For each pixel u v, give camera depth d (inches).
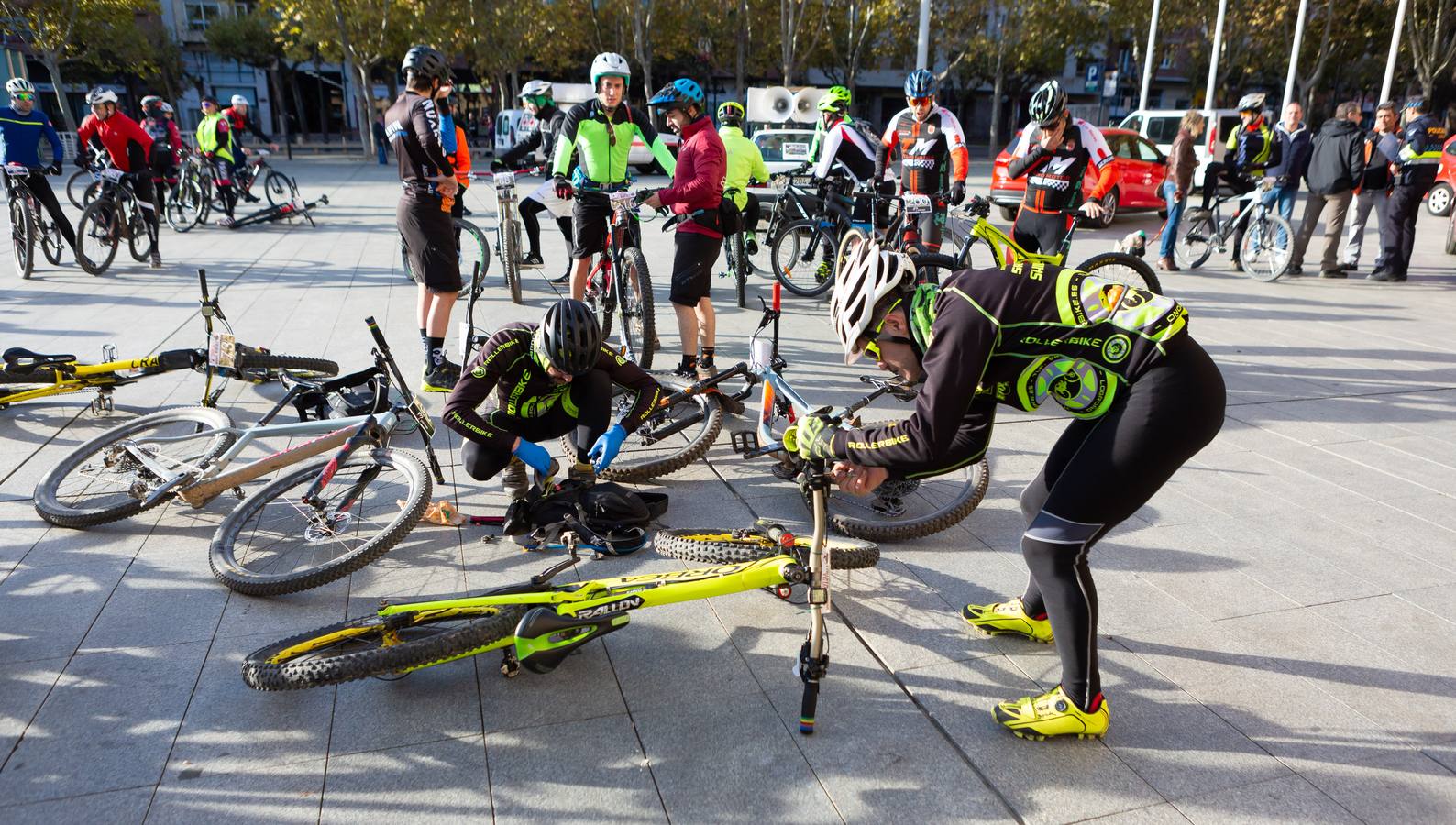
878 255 86.4
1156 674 108.7
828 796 88.3
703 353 226.7
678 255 213.3
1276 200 380.2
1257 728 99.2
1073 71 1886.1
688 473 167.5
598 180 237.0
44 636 112.1
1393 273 371.2
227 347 176.2
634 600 100.6
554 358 121.5
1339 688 106.3
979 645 114.6
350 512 147.6
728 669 108.3
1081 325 84.2
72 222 469.7
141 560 131.6
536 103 327.3
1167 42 1649.9
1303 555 140.2
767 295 327.6
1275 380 235.8
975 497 143.0
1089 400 86.4
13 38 1069.1
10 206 331.0
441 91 294.7
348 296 309.3
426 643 93.1
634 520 137.6
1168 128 721.0
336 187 750.5
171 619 116.5
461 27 1185.4
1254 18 1141.1
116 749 92.9
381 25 1133.1
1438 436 194.7
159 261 362.3
